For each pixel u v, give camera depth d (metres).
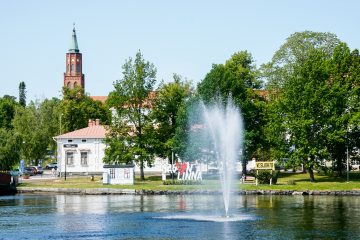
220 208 58.81
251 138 93.81
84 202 67.50
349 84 91.88
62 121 145.62
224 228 45.06
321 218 49.91
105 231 44.22
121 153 95.88
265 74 111.25
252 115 95.25
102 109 156.00
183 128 96.31
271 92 109.81
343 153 92.06
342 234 41.41
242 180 88.62
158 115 100.12
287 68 108.81
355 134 91.12
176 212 55.88
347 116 86.56
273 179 83.88
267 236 41.03
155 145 97.75
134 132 98.75
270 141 92.31
